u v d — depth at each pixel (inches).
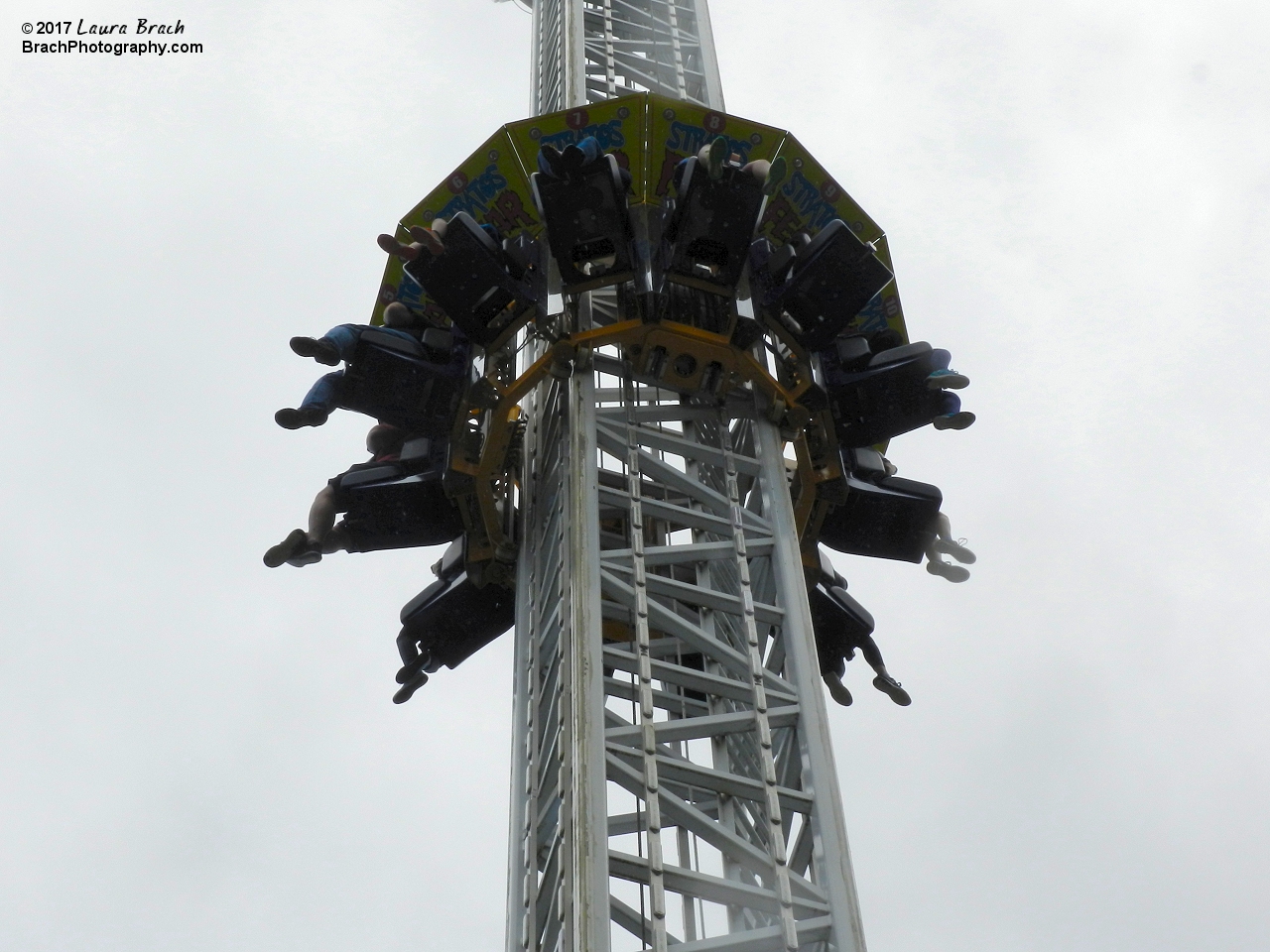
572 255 818.2
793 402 842.2
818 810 663.8
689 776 653.3
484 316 828.6
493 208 895.1
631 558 741.9
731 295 816.3
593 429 786.2
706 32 1277.1
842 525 917.8
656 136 879.7
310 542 883.4
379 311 907.4
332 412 838.5
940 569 935.0
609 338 816.3
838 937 618.5
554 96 1243.8
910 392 868.0
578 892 596.1
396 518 894.4
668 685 852.0
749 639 712.4
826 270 819.4
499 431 845.2
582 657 673.6
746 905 613.6
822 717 700.7
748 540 777.6
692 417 829.8
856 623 964.0
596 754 639.1
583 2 1257.4
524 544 881.5
